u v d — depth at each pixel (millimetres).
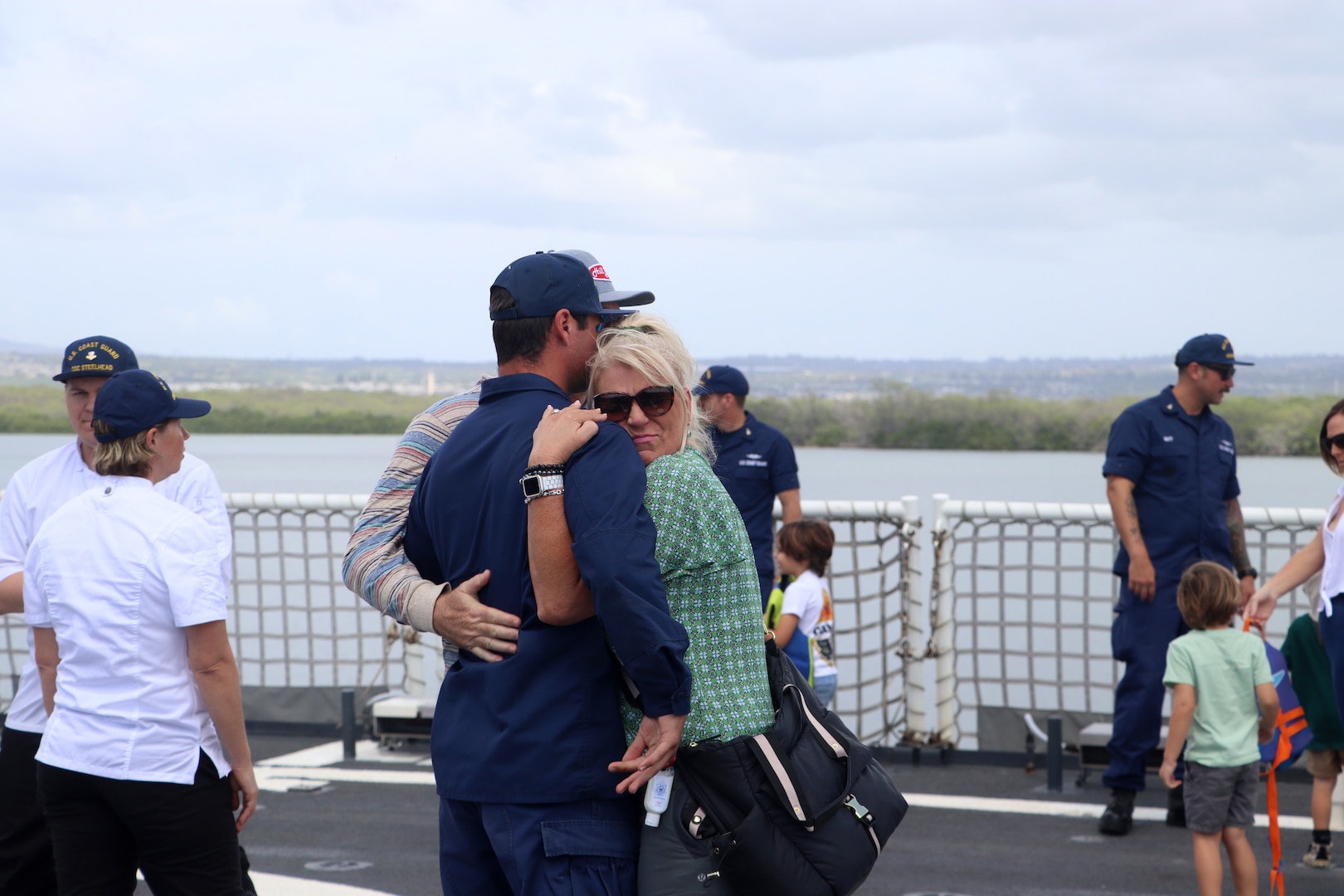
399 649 10469
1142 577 5207
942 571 6340
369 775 6051
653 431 2439
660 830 2299
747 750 2303
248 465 66625
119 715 2850
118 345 3580
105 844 2938
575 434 2254
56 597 2920
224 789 2988
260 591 7062
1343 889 4457
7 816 3385
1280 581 4516
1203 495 5309
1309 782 5895
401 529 2666
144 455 2992
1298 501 27547
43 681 3102
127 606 2854
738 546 2381
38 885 3449
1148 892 4371
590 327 2525
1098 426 62719
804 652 5664
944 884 4461
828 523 5867
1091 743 5848
